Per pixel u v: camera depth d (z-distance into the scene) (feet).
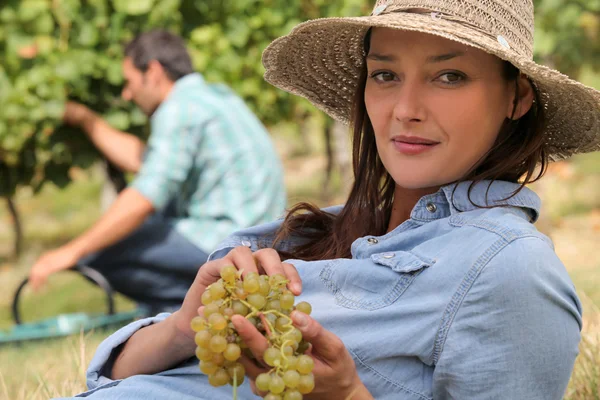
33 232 34.63
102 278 15.92
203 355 4.79
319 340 4.84
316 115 25.39
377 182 7.08
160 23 20.33
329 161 27.63
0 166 20.98
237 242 7.14
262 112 22.77
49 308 21.53
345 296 5.91
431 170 6.10
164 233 15.47
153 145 14.94
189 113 14.96
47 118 19.44
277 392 4.55
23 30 19.36
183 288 16.01
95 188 42.73
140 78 15.90
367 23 5.96
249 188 15.33
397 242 6.11
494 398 5.40
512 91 6.29
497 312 5.41
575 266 20.52
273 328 4.74
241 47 21.99
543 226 25.09
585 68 27.25
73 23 19.60
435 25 5.87
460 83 6.00
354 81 7.59
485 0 6.17
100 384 6.49
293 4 22.22
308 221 7.26
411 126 6.06
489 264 5.48
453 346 5.48
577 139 6.82
